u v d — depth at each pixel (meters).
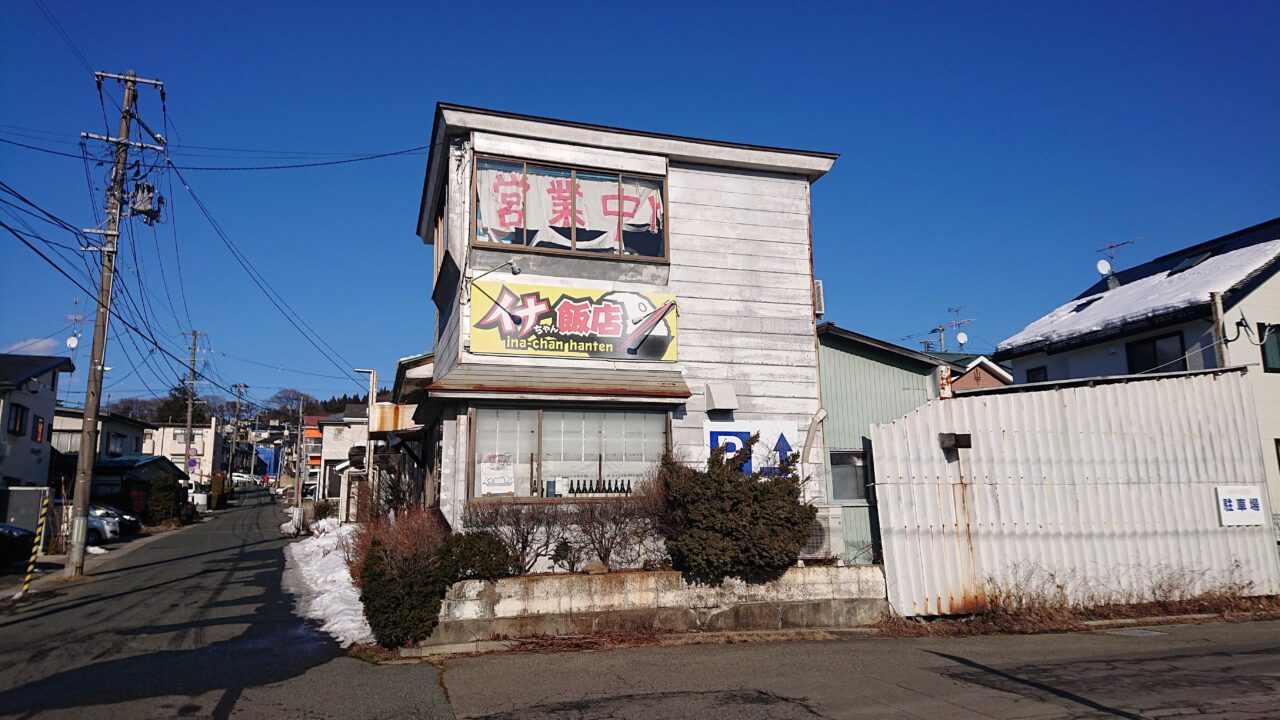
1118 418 12.91
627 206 13.96
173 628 11.33
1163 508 12.80
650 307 13.71
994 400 12.39
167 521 37.72
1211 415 13.45
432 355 18.48
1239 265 18.09
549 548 11.41
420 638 9.51
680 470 11.32
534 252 13.21
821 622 11.07
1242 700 7.30
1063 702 7.26
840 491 14.35
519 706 7.22
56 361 35.78
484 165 13.27
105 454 45.78
